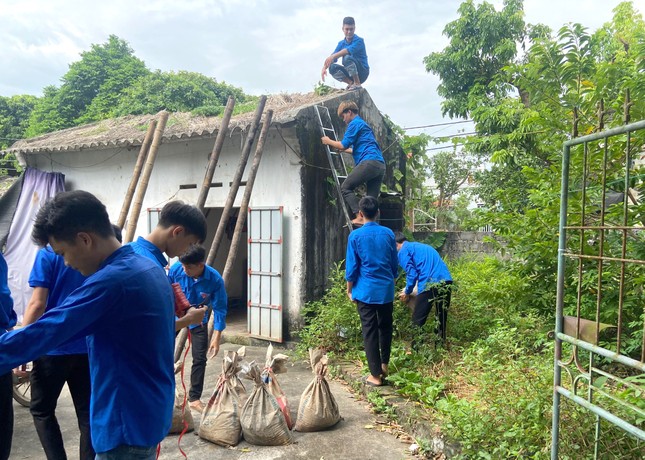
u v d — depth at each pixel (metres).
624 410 2.56
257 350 6.91
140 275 1.80
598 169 4.20
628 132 2.09
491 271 6.35
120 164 8.88
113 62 18.92
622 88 3.98
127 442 1.78
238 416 3.79
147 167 6.99
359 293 4.50
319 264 7.11
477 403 3.47
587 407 2.26
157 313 1.84
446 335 5.36
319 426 3.90
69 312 1.61
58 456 2.88
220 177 7.68
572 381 2.42
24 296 9.41
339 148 6.54
